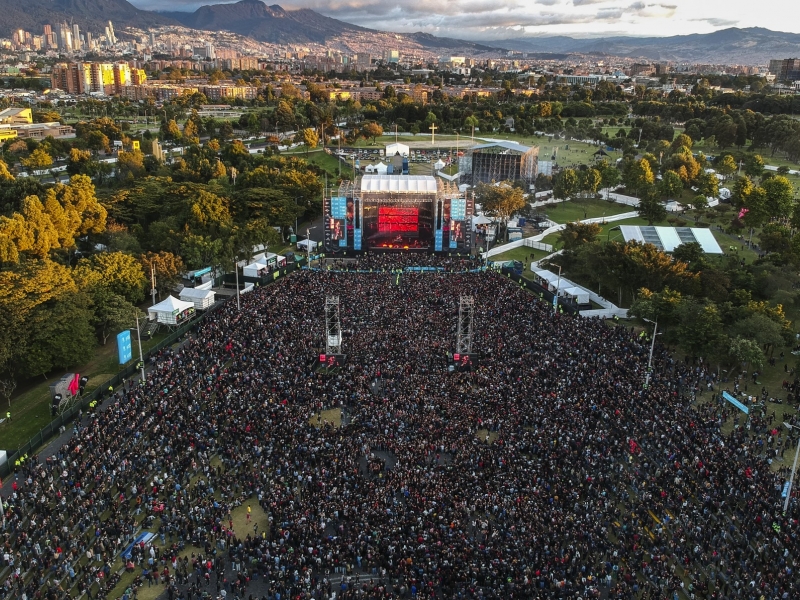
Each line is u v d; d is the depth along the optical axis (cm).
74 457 7712
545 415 8675
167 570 6100
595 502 7056
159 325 12456
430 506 6888
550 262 16438
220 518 6956
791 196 19450
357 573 6250
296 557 6288
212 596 5972
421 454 7888
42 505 6838
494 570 5981
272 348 10631
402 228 18950
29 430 9088
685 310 11362
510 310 12738
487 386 9500
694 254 15000
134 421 8406
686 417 8650
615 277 14075
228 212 18312
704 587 5931
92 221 16375
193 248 15150
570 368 10038
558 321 12175
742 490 7219
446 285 14325
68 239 15175
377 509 6806
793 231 18612
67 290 10931
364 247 19125
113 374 10756
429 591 5850
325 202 18700
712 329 10762
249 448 7994
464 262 17125
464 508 6900
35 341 10238
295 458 7794
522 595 5756
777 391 10194
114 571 6253
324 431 8375
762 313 11481
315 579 6172
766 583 5897
